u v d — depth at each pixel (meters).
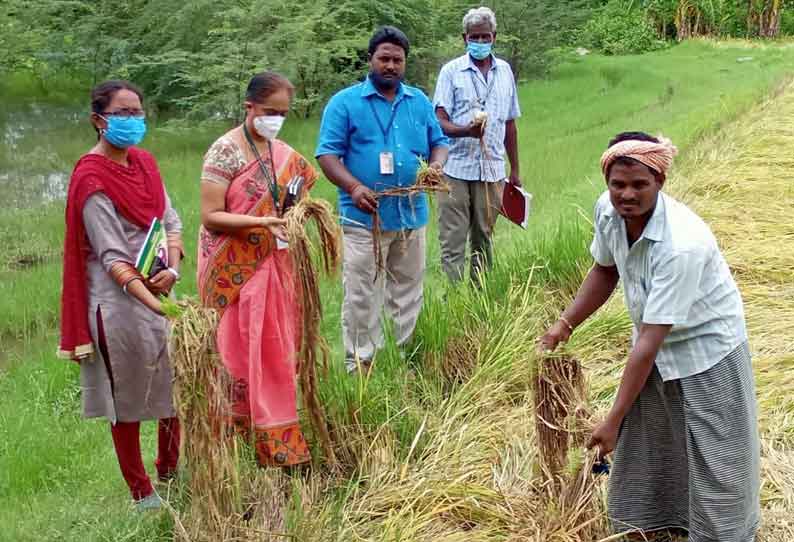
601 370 5.34
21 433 5.13
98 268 4.06
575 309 3.90
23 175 13.58
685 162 10.51
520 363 5.21
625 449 3.77
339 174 5.07
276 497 3.92
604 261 3.76
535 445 4.45
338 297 7.12
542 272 6.71
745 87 17.72
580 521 3.85
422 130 5.33
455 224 6.48
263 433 4.20
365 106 5.14
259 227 4.18
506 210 6.63
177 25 17.56
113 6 19.03
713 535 3.55
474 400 5.01
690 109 15.49
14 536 3.99
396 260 5.47
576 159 11.94
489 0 22.19
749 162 10.35
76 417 5.54
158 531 3.97
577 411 3.83
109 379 4.11
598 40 35.53
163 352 4.14
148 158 4.27
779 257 7.08
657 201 3.40
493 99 6.41
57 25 20.16
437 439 4.53
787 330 5.86
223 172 4.22
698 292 3.41
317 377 4.41
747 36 37.31
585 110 17.52
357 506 4.07
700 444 3.50
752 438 3.54
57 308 7.81
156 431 5.32
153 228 4.06
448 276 6.55
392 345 5.18
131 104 3.98
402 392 4.85
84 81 20.75
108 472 4.71
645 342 3.40
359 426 4.50
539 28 22.88
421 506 4.04
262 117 4.17
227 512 3.68
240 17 16.06
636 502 3.80
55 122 18.08
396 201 5.24
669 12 38.28
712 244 3.42
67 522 4.09
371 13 19.56
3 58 19.48
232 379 4.07
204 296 4.34
